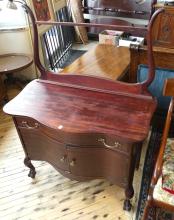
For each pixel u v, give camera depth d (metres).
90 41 3.42
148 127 1.16
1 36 2.63
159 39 2.86
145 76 1.57
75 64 2.04
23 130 1.44
